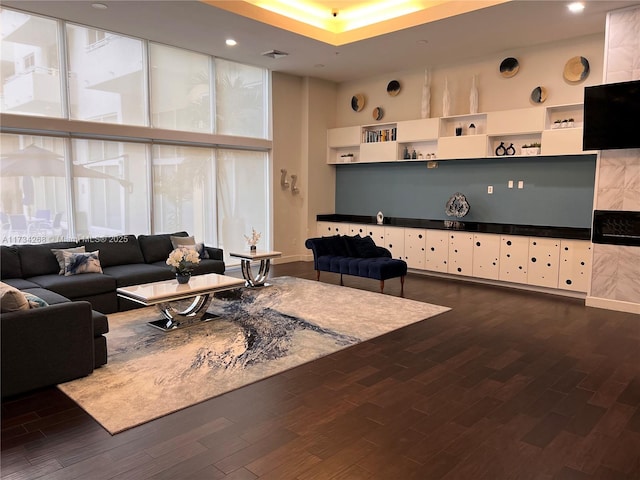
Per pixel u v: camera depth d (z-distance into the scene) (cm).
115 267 561
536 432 270
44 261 513
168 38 636
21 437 260
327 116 897
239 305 542
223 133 759
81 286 479
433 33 599
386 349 406
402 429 272
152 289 436
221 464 235
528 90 664
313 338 430
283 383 335
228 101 763
